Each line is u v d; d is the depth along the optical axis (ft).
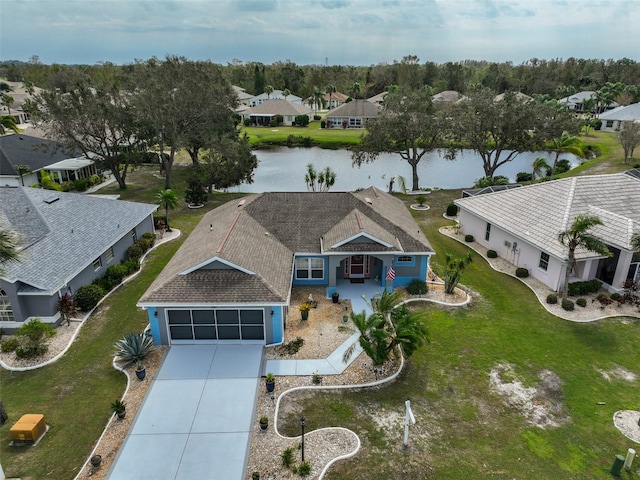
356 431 54.70
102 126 157.38
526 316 82.07
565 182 104.27
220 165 162.09
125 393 61.16
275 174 211.82
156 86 152.15
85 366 67.36
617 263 87.81
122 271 94.63
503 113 157.38
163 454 50.96
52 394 61.46
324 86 493.77
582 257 85.30
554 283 90.17
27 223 87.10
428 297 88.02
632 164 202.18
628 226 87.97
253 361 67.10
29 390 62.28
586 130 295.69
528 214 102.83
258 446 52.13
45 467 49.90
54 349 71.10
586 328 78.13
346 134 306.96
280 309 69.31
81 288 83.46
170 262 83.87
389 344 66.64
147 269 100.68
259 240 85.51
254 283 70.13
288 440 53.06
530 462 50.78
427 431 54.90
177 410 57.47
